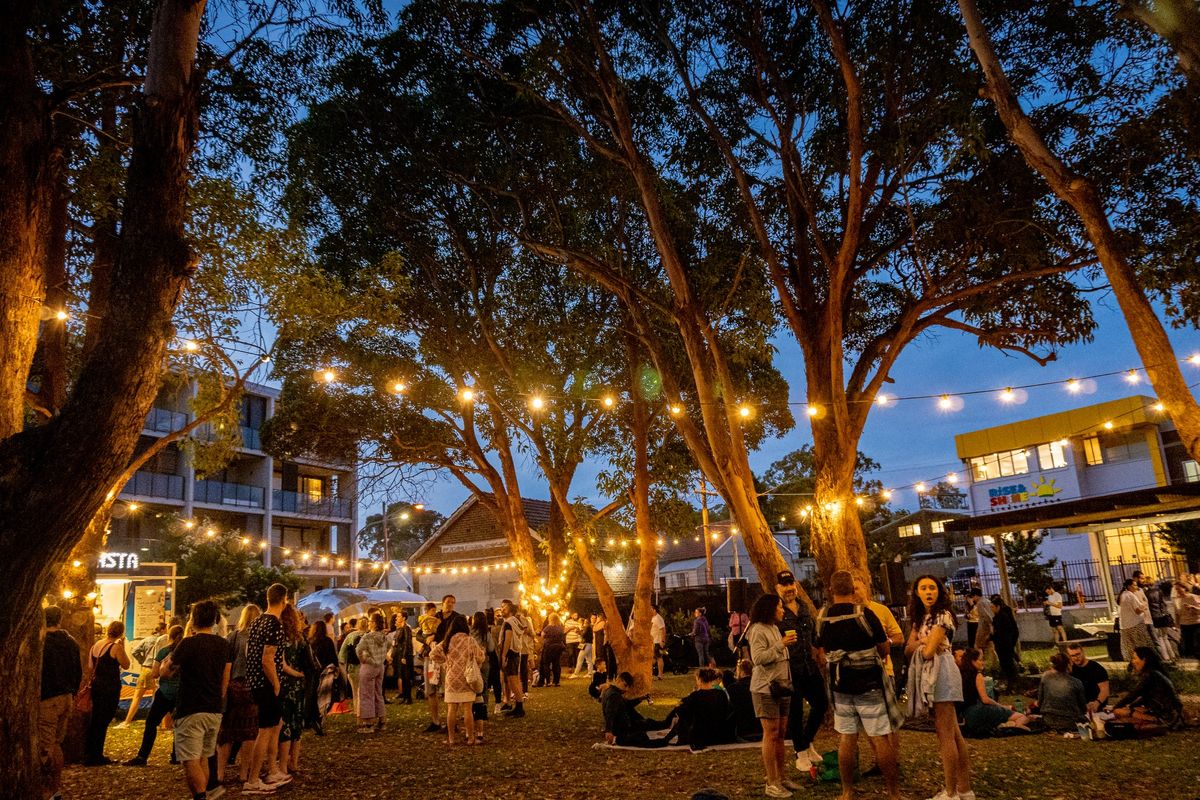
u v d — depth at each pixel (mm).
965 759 5625
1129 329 7262
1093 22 10820
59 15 8641
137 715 14438
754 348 14297
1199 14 7016
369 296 11977
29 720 5070
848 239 10664
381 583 38438
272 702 7539
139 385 4746
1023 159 11477
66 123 9266
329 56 10773
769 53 11664
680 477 19250
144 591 15898
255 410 34688
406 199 16094
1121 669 13688
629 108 13156
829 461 11102
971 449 32656
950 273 11828
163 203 4969
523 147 14266
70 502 4527
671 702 14172
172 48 5133
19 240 5504
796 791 6402
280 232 10773
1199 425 6828
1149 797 5828
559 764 8383
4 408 5352
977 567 32812
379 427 20016
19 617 4496
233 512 33000
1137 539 26188
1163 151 10938
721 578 41344
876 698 5586
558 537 21125
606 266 12602
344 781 7844
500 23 12242
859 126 10117
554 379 18531
